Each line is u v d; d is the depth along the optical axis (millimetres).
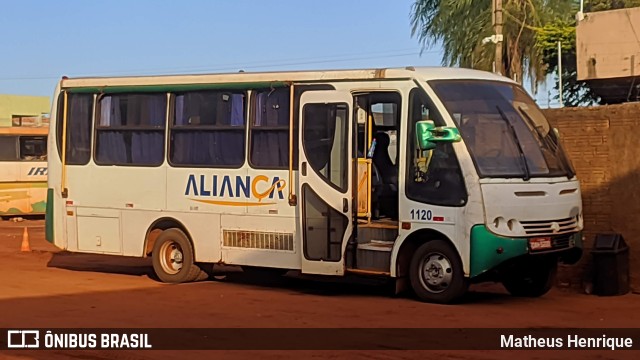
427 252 12781
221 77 14750
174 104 15281
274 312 12086
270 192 14148
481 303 12906
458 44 36844
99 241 16062
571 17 37125
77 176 16266
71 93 16406
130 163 15711
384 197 13688
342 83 13523
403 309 12227
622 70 25844
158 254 15508
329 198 13539
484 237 12133
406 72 13000
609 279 13750
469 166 12281
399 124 13016
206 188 14852
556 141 13500
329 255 13555
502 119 12867
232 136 14633
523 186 12438
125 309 12453
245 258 14453
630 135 14109
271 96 14258
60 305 12859
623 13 25875
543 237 12523
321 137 13648
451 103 12648
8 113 56438
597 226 14406
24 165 36281
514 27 35625
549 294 14031
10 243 25312
